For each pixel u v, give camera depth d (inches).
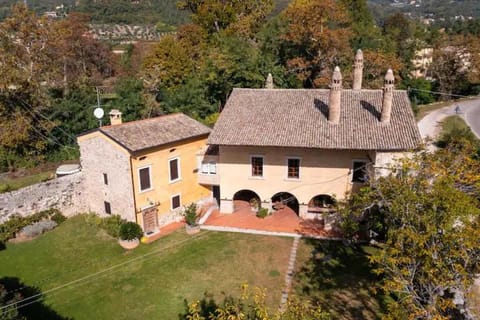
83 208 1499.8
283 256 1145.4
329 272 1060.5
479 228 612.4
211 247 1208.2
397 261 660.1
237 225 1326.3
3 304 919.0
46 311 976.3
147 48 3550.7
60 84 2095.2
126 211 1304.1
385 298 941.8
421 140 1128.2
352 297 954.1
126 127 1314.0
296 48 2421.3
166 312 948.0
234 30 2613.2
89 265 1157.7
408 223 687.1
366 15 3125.0
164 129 1362.0
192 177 1435.8
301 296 970.1
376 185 871.7
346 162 1244.5
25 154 1822.1
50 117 1866.4
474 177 715.4
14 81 1684.3
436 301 639.1
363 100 1332.4
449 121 2176.4
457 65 2906.0
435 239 644.1
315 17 2194.9
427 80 3078.2
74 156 1929.1
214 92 2255.2
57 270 1141.1
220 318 542.3
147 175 1289.4
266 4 2849.4
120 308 973.2
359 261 1098.1
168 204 1373.0
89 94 2091.5
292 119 1307.8
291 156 1285.7
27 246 1275.8
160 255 1184.8
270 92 1439.5
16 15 1786.4
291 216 1374.3
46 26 1867.6
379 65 2206.0
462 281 617.6
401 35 3270.2
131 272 1112.8
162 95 2235.5
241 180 1359.5
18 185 1509.6
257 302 559.2
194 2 2849.4
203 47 2603.3
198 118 2138.3
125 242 1230.9
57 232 1357.0
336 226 1263.5
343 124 1251.8
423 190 728.3
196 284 1042.7
